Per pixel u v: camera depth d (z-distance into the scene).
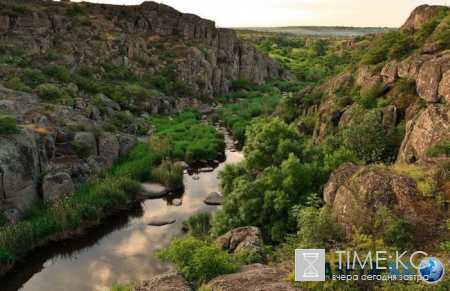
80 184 28.61
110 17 77.69
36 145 27.84
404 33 38.78
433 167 14.84
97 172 31.05
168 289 10.72
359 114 29.11
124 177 30.08
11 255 20.50
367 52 43.00
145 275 20.61
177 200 30.03
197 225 24.88
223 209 22.59
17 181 24.11
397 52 32.56
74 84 51.50
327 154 21.70
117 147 35.31
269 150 24.34
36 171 26.42
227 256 12.76
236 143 47.81
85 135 32.81
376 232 12.45
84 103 44.44
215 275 11.96
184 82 73.88
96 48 66.62
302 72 116.50
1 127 25.47
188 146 41.31
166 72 72.00
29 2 71.62
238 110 64.25
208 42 89.00
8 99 39.19
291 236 16.86
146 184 31.91
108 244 23.77
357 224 13.00
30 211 24.47
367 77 32.97
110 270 21.06
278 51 145.00
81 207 25.16
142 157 35.81
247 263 14.25
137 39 76.31
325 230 13.32
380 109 26.97
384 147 24.59
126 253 22.78
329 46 166.38
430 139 18.84
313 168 20.89
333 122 32.34
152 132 47.09
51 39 62.00
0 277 20.05
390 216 12.40
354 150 24.64
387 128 26.02
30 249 22.28
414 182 13.62
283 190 20.08
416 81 26.00
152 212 28.22
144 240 24.36
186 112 62.69
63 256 22.39
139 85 64.31
